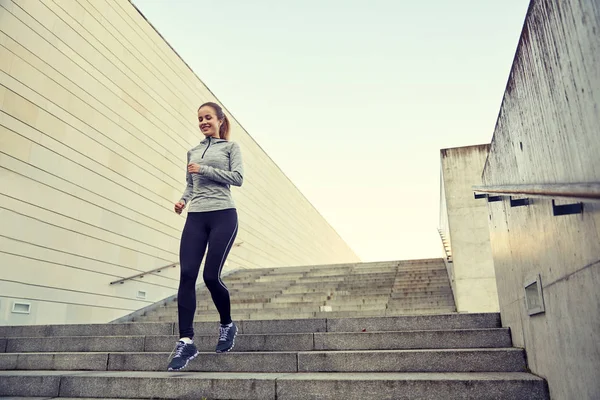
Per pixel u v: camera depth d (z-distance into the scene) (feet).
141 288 22.48
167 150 26.07
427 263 29.01
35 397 8.70
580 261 5.36
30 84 16.89
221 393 8.00
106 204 20.51
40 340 11.80
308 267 30.55
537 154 6.52
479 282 19.29
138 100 23.75
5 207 15.38
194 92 30.09
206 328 11.83
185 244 8.73
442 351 8.73
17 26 16.57
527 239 7.70
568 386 6.05
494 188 8.59
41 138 17.15
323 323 11.22
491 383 7.22
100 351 11.29
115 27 22.45
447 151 21.66
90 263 19.16
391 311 20.08
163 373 9.21
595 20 4.27
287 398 7.76
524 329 8.35
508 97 8.05
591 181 4.45
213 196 8.99
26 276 15.97
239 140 37.04
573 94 5.00
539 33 6.01
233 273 31.40
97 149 20.24
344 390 7.61
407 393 7.41
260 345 10.38
